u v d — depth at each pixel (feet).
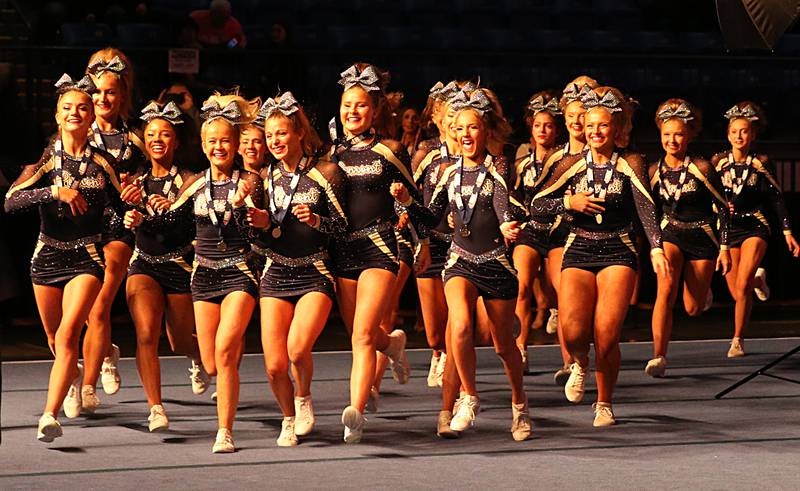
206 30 57.67
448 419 28.25
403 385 36.35
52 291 28.40
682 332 48.98
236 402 26.99
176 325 30.60
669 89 66.74
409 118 41.70
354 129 27.68
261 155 28.50
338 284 27.76
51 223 28.12
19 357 41.65
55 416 26.78
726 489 23.09
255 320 50.98
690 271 38.91
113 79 31.04
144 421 30.53
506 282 27.14
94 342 30.91
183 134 31.30
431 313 34.30
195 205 27.58
